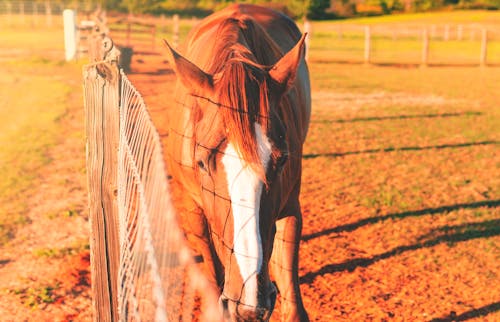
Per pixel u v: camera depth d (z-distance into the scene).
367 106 12.30
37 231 5.14
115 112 2.57
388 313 3.79
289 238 2.96
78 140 8.70
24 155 7.70
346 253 4.72
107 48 2.62
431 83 16.44
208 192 2.18
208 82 2.26
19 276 4.24
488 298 3.98
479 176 7.05
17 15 41.94
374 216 5.59
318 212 5.70
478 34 36.22
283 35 4.08
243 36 2.91
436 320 3.70
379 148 8.47
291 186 2.86
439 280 4.26
